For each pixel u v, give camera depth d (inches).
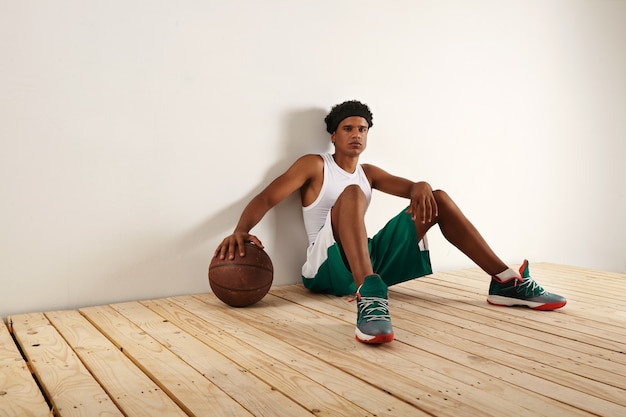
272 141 114.9
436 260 141.2
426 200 97.7
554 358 69.8
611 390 58.8
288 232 118.1
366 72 126.8
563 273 141.7
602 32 171.5
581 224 171.5
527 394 57.2
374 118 128.6
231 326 83.2
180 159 104.7
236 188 111.1
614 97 176.2
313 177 112.5
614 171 178.2
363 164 121.6
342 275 98.3
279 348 72.2
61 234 94.3
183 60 103.9
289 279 119.0
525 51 154.5
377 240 103.7
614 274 140.6
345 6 122.9
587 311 97.8
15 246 90.8
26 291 92.0
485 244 100.6
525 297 98.1
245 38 110.5
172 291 105.3
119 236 99.5
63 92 93.2
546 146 161.0
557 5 160.4
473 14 143.6
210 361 66.3
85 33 94.6
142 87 100.1
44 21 91.2
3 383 58.4
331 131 117.1
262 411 51.6
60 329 81.0
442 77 138.9
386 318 74.5
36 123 91.4
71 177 94.7
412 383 59.6
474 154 146.0
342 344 74.4
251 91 111.7
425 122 136.6
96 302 98.0
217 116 108.1
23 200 91.0
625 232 182.9
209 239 108.7
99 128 96.6
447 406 53.5
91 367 64.0
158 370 62.7
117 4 97.0
